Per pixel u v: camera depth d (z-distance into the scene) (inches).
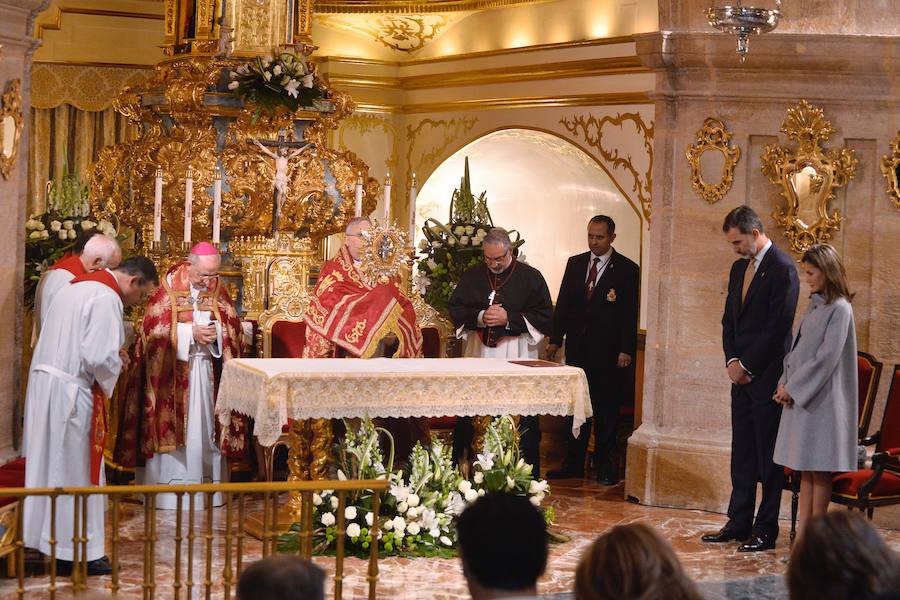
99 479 265.7
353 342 297.9
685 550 295.6
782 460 280.5
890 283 323.3
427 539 284.0
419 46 502.0
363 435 283.0
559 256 492.4
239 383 282.4
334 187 383.2
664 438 343.3
